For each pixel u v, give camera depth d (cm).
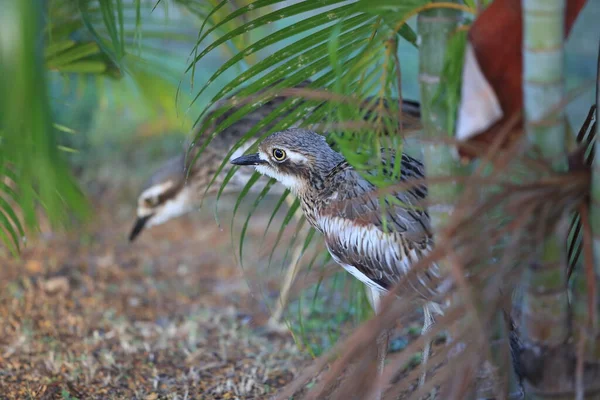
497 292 510
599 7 1744
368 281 784
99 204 1672
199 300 1251
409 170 763
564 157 500
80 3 737
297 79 659
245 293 1281
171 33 1125
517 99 502
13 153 509
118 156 1814
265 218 1638
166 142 1852
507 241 534
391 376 505
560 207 494
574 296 531
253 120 1156
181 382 944
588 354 523
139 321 1158
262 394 905
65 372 955
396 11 548
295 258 1230
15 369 957
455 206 522
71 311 1174
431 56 543
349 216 777
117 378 942
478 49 495
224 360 1013
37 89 473
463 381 511
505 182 486
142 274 1351
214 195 1329
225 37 648
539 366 535
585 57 1742
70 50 919
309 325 1118
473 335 510
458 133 493
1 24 465
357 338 531
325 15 643
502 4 493
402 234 737
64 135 1717
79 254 1430
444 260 571
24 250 1423
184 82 1661
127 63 1118
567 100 478
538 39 473
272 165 837
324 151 828
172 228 1605
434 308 753
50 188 502
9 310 1158
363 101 624
